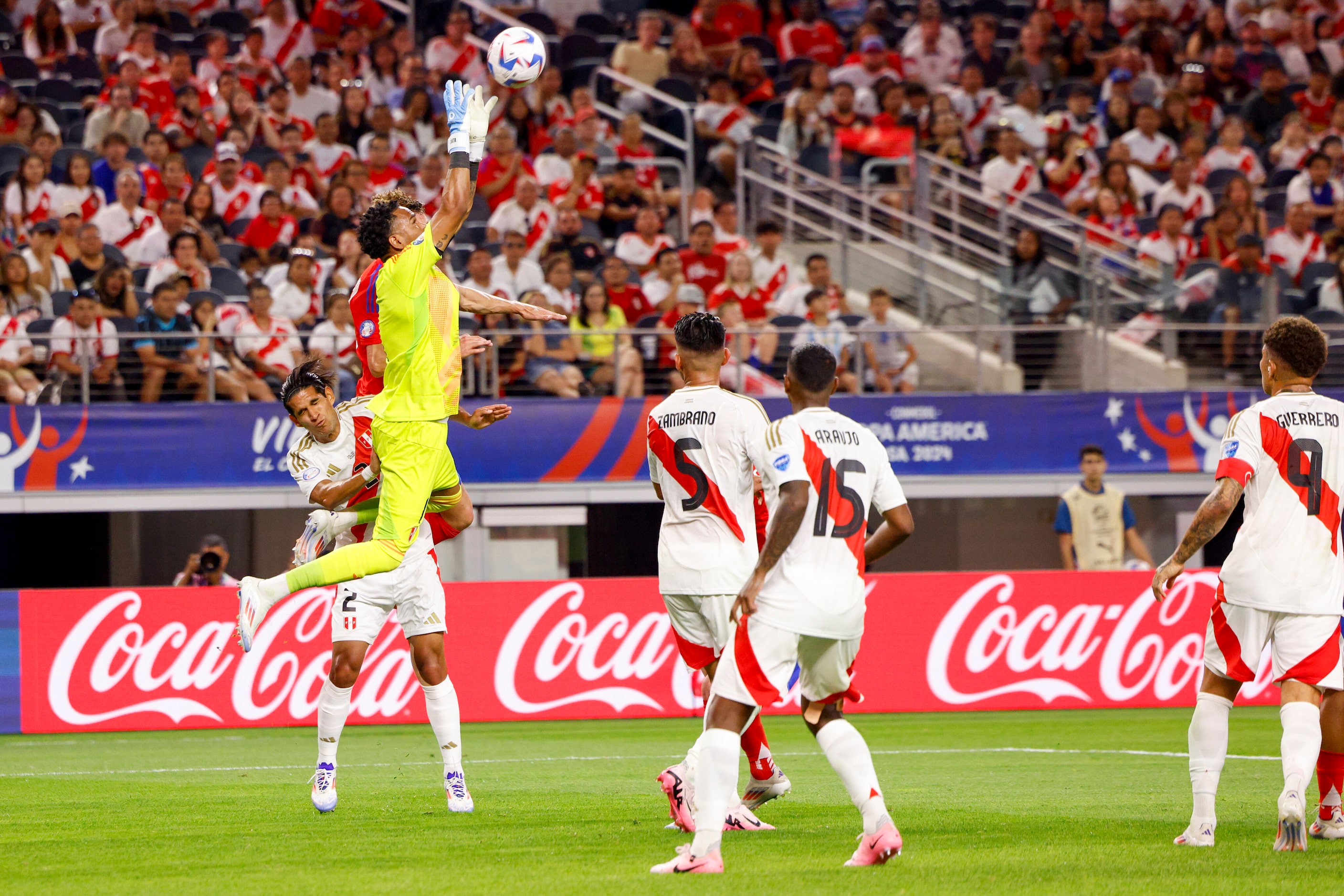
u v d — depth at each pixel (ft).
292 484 167.22
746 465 70.23
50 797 90.74
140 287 178.91
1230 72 254.68
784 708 152.97
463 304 80.74
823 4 271.90
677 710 142.72
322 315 175.94
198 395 168.04
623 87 236.22
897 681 143.84
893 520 62.85
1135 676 147.23
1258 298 191.01
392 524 73.56
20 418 163.32
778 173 215.72
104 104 209.05
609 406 173.58
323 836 72.79
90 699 135.64
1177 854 64.69
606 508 196.13
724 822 67.51
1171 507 191.42
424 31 249.14
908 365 180.96
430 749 123.13
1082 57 254.68
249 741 132.46
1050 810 81.92
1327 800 70.18
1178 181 218.79
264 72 222.48
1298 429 67.46
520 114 218.79
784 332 175.52
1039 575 146.30
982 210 210.38
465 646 139.95
